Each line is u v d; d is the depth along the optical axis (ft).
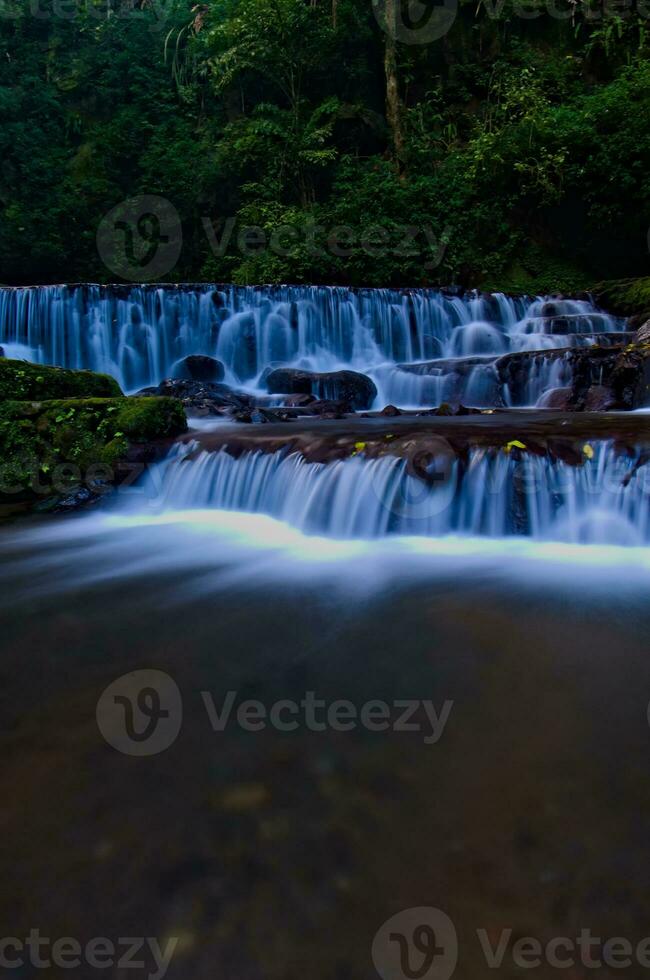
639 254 60.64
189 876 4.31
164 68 77.97
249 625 9.29
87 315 40.11
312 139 65.87
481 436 15.49
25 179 68.08
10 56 77.15
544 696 6.86
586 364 30.07
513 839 4.61
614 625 8.89
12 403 20.76
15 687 7.30
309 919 3.96
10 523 17.51
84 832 4.73
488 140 61.67
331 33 66.28
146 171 70.13
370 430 19.24
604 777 5.35
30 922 3.96
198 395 32.22
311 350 44.60
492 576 11.45
